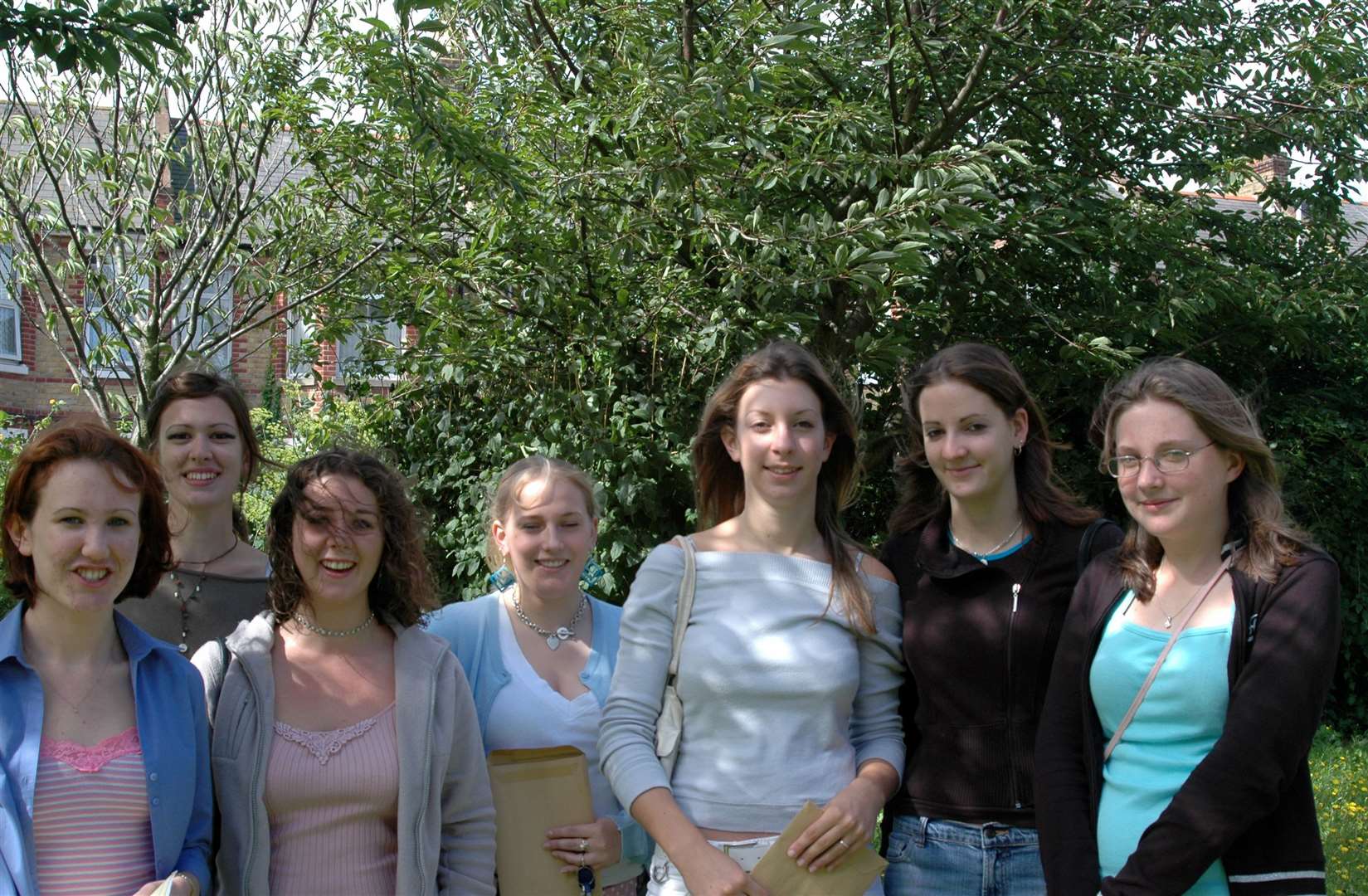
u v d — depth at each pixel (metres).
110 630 2.43
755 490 2.72
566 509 3.01
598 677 3.01
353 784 2.45
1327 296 8.32
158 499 2.49
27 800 2.18
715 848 2.39
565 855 2.69
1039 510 2.77
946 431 2.72
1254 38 8.87
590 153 6.84
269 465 3.48
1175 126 9.09
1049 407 8.46
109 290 8.12
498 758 2.79
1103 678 2.36
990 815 2.59
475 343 6.73
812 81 7.60
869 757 2.65
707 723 2.57
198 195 8.34
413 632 2.68
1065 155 9.10
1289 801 2.16
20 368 12.73
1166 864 2.09
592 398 6.29
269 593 2.66
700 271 6.66
